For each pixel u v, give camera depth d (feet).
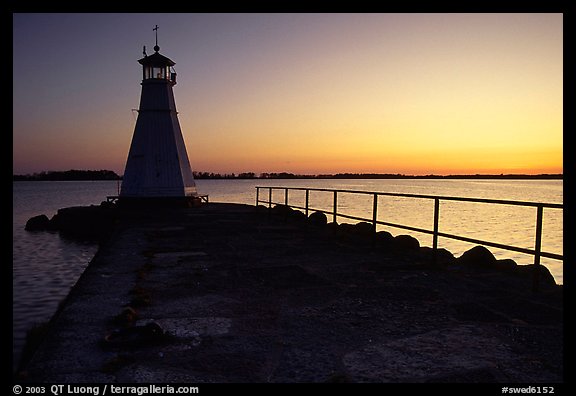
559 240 106.63
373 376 11.28
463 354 12.67
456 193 385.91
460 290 20.02
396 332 14.51
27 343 14.92
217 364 11.98
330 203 253.44
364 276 23.02
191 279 22.25
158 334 13.62
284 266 25.68
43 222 102.27
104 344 13.01
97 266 25.46
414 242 33.06
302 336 14.14
